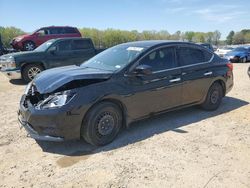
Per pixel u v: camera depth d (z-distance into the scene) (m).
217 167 4.12
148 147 4.77
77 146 4.85
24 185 3.72
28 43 19.05
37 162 4.32
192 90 6.18
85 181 3.78
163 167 4.11
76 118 4.46
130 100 5.07
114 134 4.96
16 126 5.84
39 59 11.31
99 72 4.95
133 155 4.49
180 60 5.99
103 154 4.54
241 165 4.19
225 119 6.25
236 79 12.41
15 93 9.34
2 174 4.00
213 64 6.64
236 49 27.27
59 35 19.70
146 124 5.85
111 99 4.84
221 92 6.96
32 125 4.58
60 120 4.36
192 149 4.70
